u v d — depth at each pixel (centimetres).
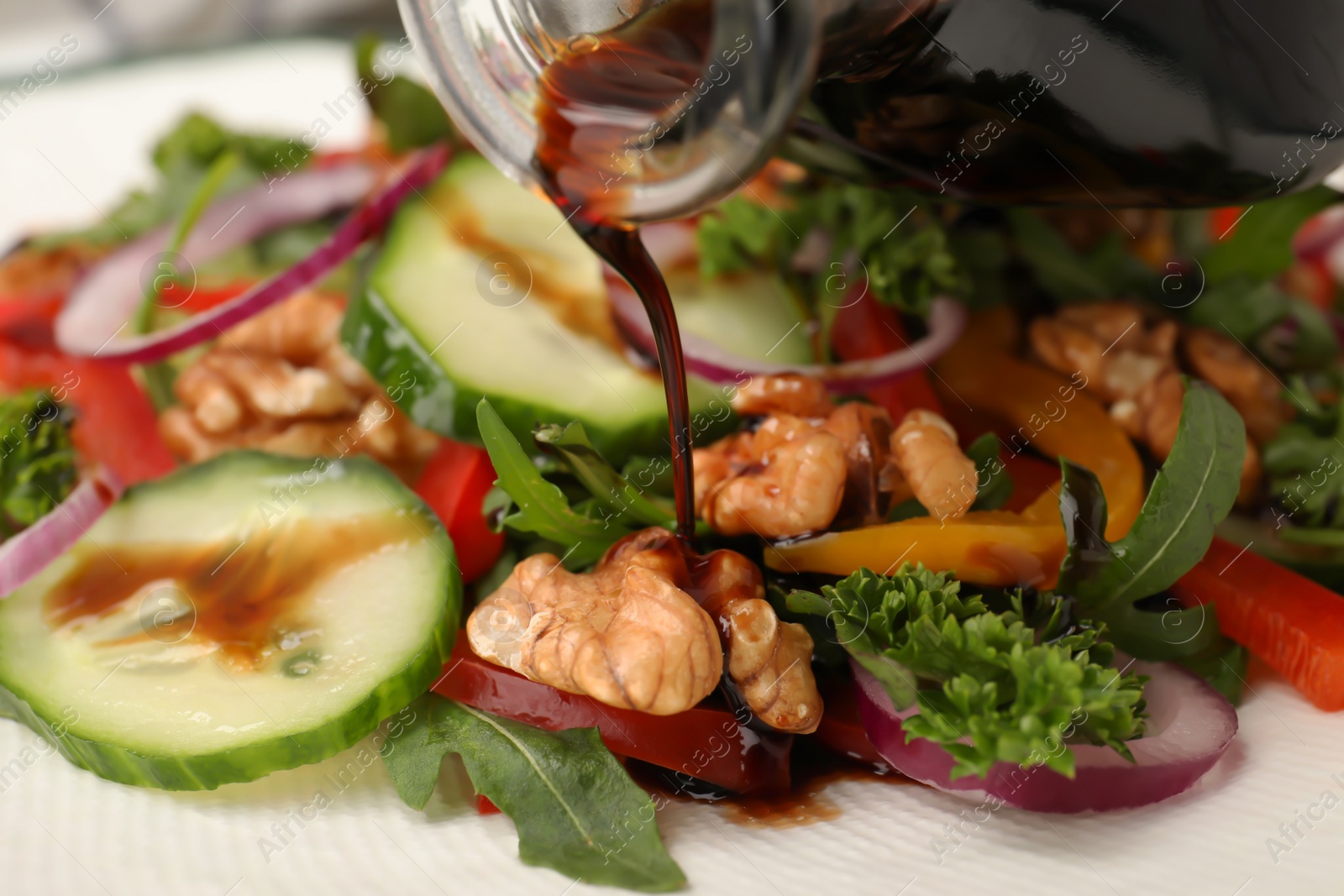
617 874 18
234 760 19
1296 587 20
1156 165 20
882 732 19
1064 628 19
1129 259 24
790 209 24
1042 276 24
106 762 19
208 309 25
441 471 22
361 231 25
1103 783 18
